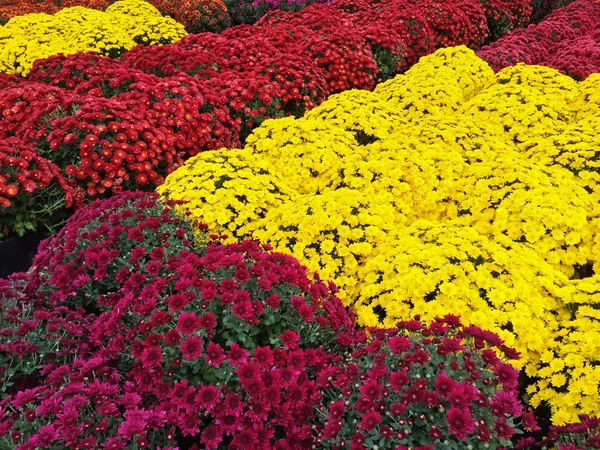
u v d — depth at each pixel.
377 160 4.70
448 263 3.34
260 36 8.90
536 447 2.88
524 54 9.21
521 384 3.10
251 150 5.43
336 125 5.77
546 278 3.37
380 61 9.46
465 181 4.45
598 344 2.88
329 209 3.88
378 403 2.14
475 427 2.08
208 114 6.00
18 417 2.39
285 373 2.33
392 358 2.45
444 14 11.10
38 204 4.84
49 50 9.60
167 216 3.68
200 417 2.35
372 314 3.27
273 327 2.72
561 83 6.56
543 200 3.96
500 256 3.42
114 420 2.31
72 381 2.45
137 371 2.46
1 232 4.71
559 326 3.20
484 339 2.47
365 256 3.71
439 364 2.34
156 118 5.62
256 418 2.21
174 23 11.84
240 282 2.76
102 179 5.03
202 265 2.93
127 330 2.79
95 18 11.69
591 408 2.74
